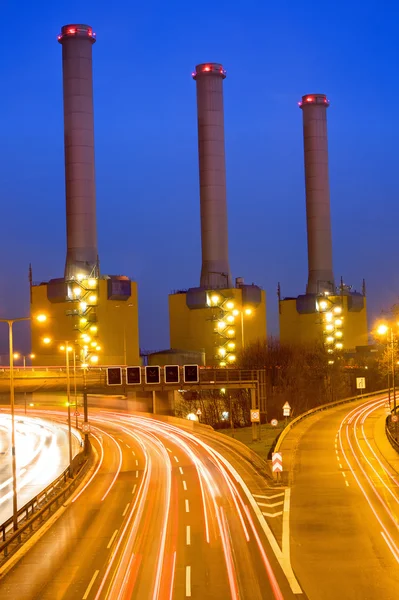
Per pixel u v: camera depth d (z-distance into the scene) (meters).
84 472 82.69
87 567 38.56
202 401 172.62
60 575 37.03
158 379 109.00
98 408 188.38
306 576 36.03
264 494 62.88
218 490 65.75
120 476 79.38
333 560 39.25
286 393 176.25
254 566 38.06
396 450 89.62
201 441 114.00
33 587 34.84
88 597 32.75
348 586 34.09
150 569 37.72
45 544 45.06
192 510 55.72
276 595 32.62
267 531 47.34
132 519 52.69
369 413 136.88
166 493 65.06
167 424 146.25
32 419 176.00
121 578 36.00
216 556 40.44
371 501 58.03
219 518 52.09
